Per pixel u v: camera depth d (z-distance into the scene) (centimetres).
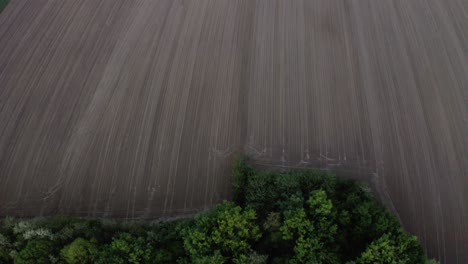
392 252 1541
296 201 1797
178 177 2322
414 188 2253
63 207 2245
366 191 2011
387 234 1648
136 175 2331
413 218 2173
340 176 2288
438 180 2273
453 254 2077
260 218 1886
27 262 1734
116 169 2352
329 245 1684
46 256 1773
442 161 2325
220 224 1720
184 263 1702
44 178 2331
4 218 2214
